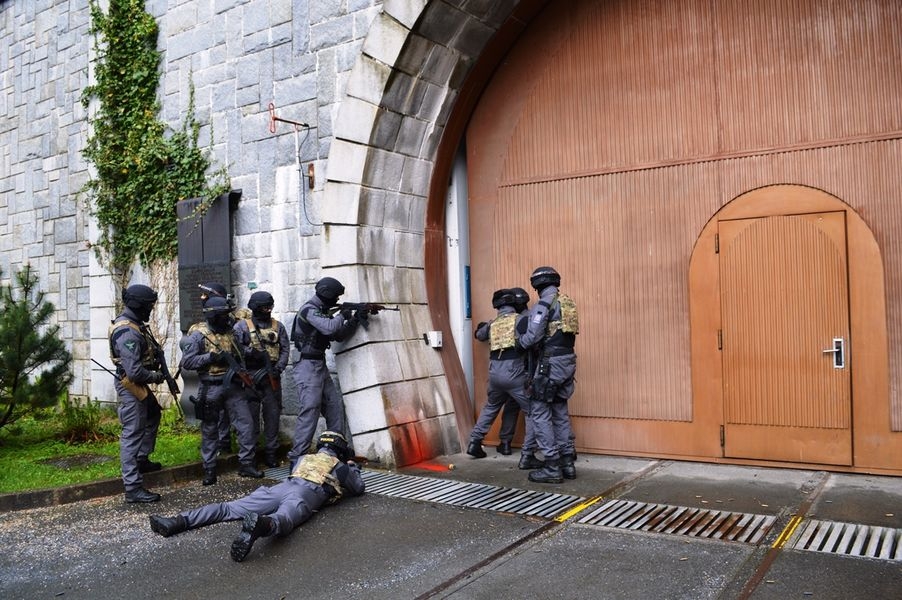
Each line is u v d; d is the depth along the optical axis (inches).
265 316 285.7
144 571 181.6
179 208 361.1
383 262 305.4
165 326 374.3
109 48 392.8
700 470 262.7
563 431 259.0
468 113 321.7
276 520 194.4
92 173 409.1
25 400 315.3
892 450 243.8
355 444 291.7
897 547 179.0
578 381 297.0
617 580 165.8
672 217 278.7
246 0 340.8
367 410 288.0
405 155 308.8
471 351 335.0
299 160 320.5
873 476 245.8
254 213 336.2
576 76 298.8
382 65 288.7
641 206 284.8
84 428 341.1
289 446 309.7
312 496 213.5
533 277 258.8
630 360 286.4
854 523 197.9
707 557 176.9
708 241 272.1
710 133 272.4
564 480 255.4
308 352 275.6
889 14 244.2
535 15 306.5
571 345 257.9
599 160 293.3
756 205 264.1
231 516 204.7
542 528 204.1
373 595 163.0
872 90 246.5
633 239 286.0
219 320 267.0
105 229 396.2
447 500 234.4
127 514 231.5
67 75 435.8
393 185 308.0
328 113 312.2
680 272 277.1
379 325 295.3
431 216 326.3
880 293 245.1
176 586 171.9
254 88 337.7
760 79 263.9
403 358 301.0
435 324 321.1
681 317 277.0
